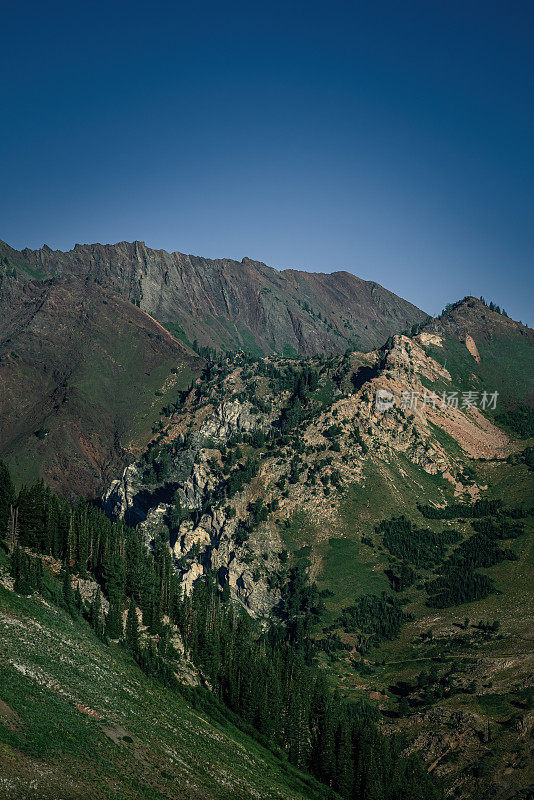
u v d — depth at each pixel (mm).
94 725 102750
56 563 158375
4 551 151250
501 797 131250
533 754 140000
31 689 103000
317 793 129625
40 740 88500
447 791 137875
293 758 143250
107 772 90188
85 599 150875
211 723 138875
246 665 155625
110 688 121938
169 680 144625
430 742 153625
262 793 114250
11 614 125500
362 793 133875
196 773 107812
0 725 87188
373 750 140000
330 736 142500
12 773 77125
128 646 146625
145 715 120062
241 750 131875
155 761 103750
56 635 128500
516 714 156125
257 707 149250
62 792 79062
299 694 156000
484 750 146000
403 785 133750
